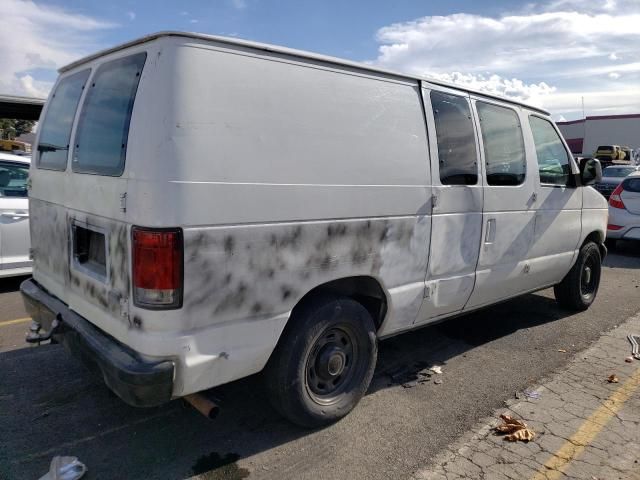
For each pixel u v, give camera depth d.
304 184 3.00
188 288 2.59
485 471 3.05
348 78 3.30
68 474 2.88
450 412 3.75
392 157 3.52
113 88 2.96
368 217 3.38
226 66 2.72
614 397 4.01
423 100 3.80
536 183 4.95
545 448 3.30
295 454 3.19
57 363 4.36
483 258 4.41
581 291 6.17
